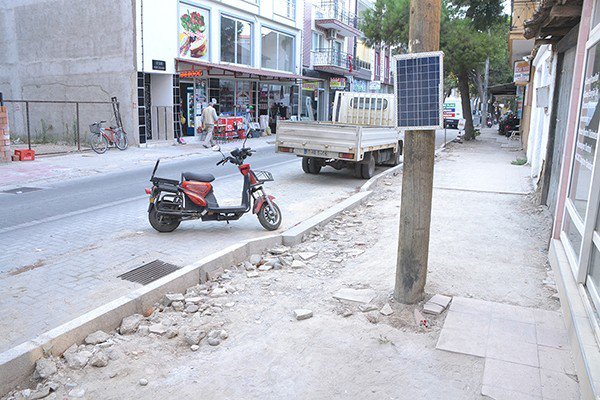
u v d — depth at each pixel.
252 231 7.64
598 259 4.01
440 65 4.16
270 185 11.97
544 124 10.89
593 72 4.84
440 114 4.23
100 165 14.91
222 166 14.91
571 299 4.25
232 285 5.45
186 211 7.27
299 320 4.57
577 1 5.85
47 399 3.42
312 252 6.70
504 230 7.48
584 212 4.68
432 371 3.73
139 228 7.77
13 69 23.41
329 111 37.19
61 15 21.27
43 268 5.86
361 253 6.61
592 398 3.05
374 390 3.53
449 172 13.84
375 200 10.19
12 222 8.14
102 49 20.39
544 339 4.13
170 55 21.14
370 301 4.90
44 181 12.26
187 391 3.53
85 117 21.41
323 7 35.00
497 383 3.54
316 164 13.55
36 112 22.98
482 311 4.61
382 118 15.08
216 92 24.62
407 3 24.72
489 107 60.62
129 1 19.34
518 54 19.97
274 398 3.46
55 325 4.37
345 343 4.14
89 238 7.18
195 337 4.17
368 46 27.94
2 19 23.20
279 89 30.08
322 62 34.03
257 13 26.53
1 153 14.84
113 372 3.73
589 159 4.64
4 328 4.30
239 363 3.88
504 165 15.67
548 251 6.21
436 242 6.80
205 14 22.94
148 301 4.80
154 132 22.05
